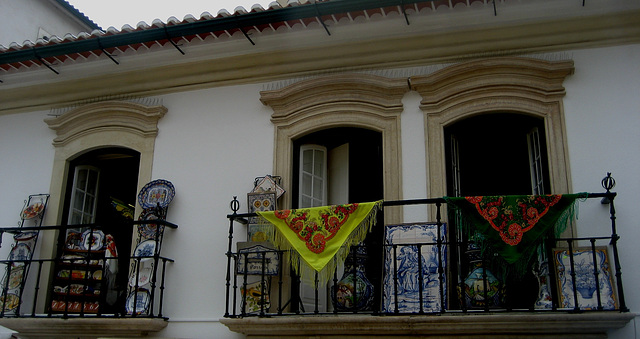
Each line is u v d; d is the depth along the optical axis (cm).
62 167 880
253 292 743
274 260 728
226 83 846
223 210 797
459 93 750
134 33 794
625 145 692
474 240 653
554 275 656
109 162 945
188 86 859
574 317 611
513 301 686
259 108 824
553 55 739
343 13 743
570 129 710
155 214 811
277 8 750
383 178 753
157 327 757
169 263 796
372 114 777
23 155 905
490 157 811
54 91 910
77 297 837
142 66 865
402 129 761
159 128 856
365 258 729
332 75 791
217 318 758
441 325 640
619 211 673
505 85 739
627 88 708
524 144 765
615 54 721
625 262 657
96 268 845
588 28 731
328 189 807
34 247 836
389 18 759
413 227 695
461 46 765
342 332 677
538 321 619
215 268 779
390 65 786
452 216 722
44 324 772
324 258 676
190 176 823
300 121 800
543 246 638
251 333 710
